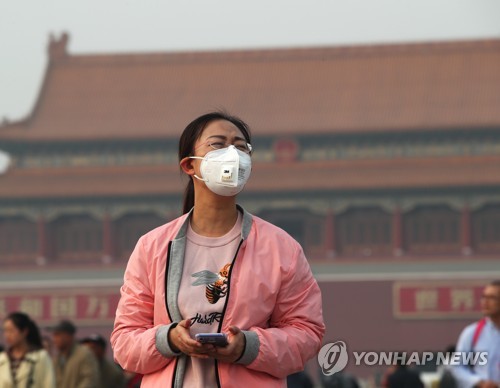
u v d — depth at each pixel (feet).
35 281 250.78
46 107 302.04
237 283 22.44
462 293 240.32
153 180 286.66
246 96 306.35
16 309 245.24
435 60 307.17
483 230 278.26
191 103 306.35
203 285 22.54
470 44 308.40
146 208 284.61
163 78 313.32
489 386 38.55
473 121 288.51
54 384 47.62
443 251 277.23
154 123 298.76
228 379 21.99
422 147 289.94
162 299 22.59
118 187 283.18
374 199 278.26
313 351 22.82
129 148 293.64
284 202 281.33
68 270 256.93
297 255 22.93
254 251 22.68
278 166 286.66
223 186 22.44
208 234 23.13
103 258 281.74
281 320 22.97
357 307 242.99
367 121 293.64
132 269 23.29
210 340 21.39
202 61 314.14
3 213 283.59
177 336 21.71
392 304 241.96
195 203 23.31
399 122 291.38
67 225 285.23
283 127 291.38
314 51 312.29
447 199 277.03
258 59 312.91
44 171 291.38
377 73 306.96
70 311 245.04
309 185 277.03
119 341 22.85
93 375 55.77
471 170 280.92
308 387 59.00
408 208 277.44
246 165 22.59
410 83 303.48
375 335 241.76
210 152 22.63
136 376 54.70
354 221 279.08
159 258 22.95
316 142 291.79
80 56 314.55
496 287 39.24
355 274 245.45
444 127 286.05
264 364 21.95
